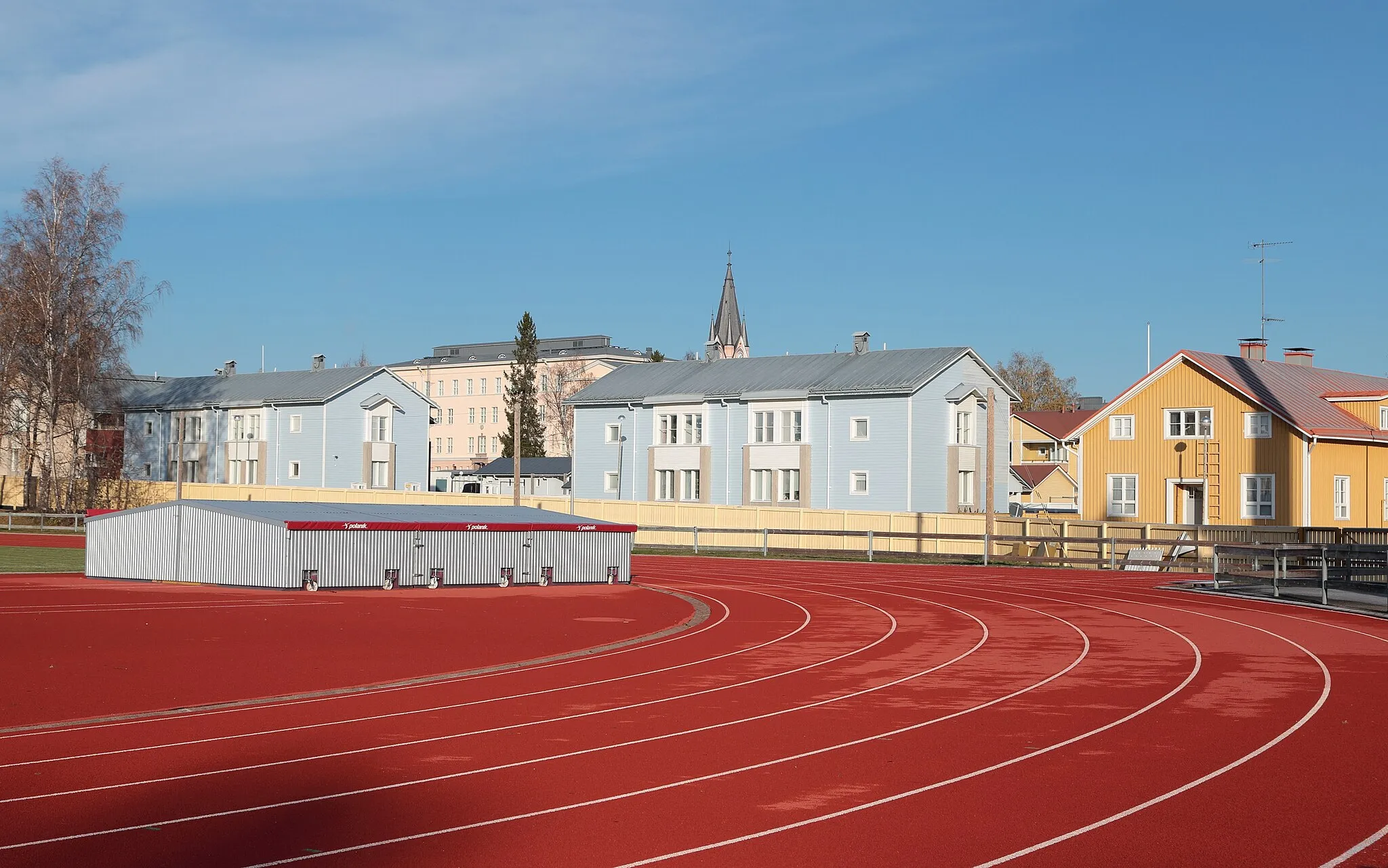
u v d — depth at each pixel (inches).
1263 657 832.9
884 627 1043.3
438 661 812.6
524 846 384.8
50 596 1214.3
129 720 593.9
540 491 3639.3
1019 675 759.1
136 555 1445.6
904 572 1768.0
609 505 2480.3
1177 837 397.7
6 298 2591.0
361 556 1360.7
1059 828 408.2
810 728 580.4
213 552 1375.5
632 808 430.9
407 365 5797.2
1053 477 3277.6
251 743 539.2
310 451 3152.1
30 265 2608.3
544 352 5497.1
